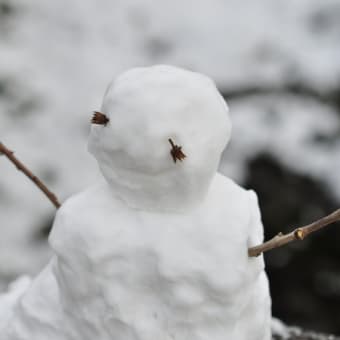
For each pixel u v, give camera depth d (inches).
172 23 154.5
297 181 123.9
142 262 58.5
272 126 128.1
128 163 57.7
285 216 123.7
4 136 137.3
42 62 148.3
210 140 57.7
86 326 59.7
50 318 60.8
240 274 58.1
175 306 58.4
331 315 128.3
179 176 57.6
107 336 59.3
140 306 58.9
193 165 57.4
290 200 123.0
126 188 58.5
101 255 58.5
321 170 123.7
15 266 128.3
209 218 58.3
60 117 142.6
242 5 151.4
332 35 142.5
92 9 158.1
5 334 62.1
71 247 58.9
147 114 57.2
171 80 57.7
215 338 58.8
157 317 58.9
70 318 60.3
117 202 59.1
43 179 135.9
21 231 131.4
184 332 58.8
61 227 59.2
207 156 57.7
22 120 140.5
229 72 141.3
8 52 146.8
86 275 58.9
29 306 61.4
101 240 58.5
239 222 58.3
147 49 152.9
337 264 126.8
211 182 59.1
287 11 147.6
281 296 129.0
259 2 150.6
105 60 151.3
